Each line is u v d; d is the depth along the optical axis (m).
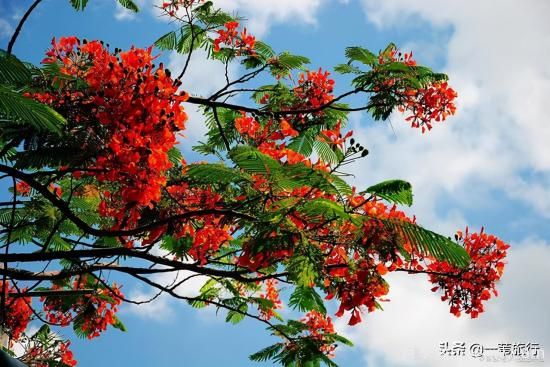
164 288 5.40
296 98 7.24
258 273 5.36
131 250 4.62
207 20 6.71
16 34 4.54
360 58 6.57
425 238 3.66
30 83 3.53
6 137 3.51
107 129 3.57
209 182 4.11
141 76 3.56
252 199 3.91
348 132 3.82
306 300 4.96
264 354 6.38
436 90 7.21
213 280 6.50
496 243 5.44
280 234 3.53
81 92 3.67
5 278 5.05
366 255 3.94
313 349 6.11
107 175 3.55
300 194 3.77
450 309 5.49
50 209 5.75
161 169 3.57
